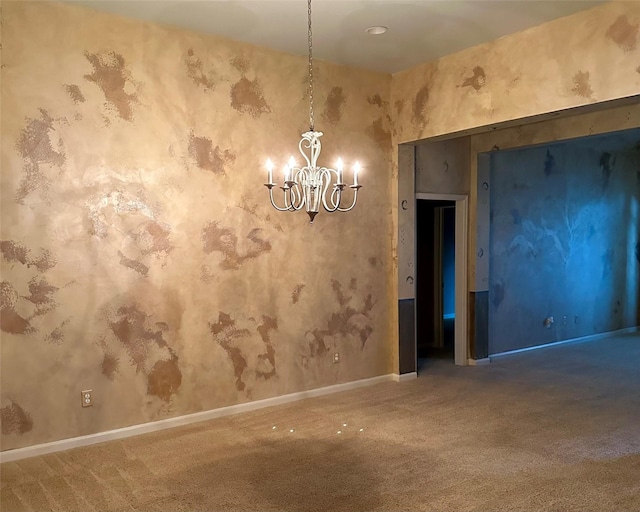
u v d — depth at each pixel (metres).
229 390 4.59
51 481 3.36
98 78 3.91
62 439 3.83
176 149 4.26
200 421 4.41
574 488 3.22
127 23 4.02
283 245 4.88
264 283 4.76
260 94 4.68
